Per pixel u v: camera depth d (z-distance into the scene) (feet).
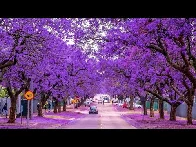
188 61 99.09
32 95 108.37
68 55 154.30
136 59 126.52
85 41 95.86
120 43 86.12
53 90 188.34
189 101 133.49
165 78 136.46
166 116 218.38
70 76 200.23
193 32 86.28
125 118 209.46
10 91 137.80
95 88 365.40
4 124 128.88
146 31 82.58
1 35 91.40
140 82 148.87
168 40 99.35
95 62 201.98
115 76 161.89
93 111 277.85
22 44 97.09
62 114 241.96
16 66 121.19
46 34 97.81
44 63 116.16
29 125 129.70
